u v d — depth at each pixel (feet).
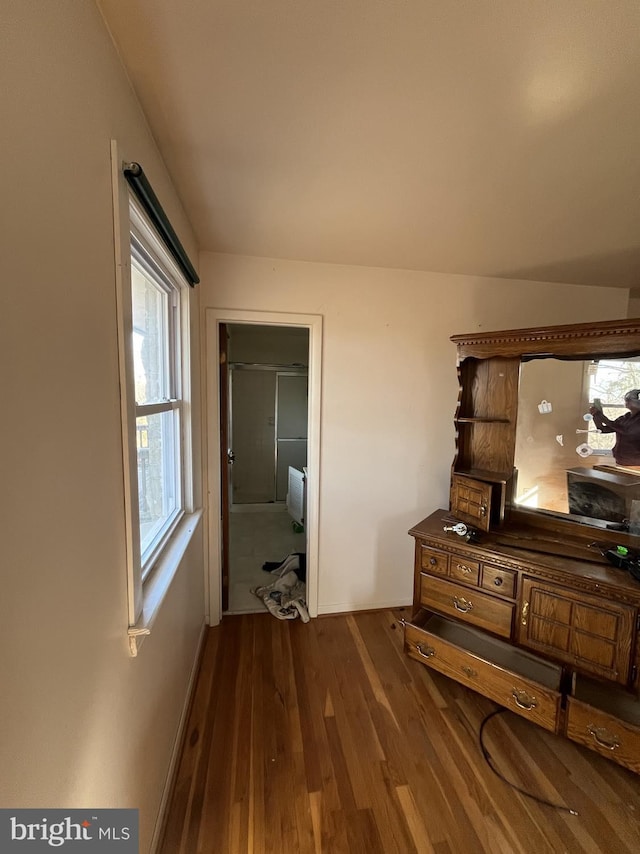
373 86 2.99
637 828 4.09
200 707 5.62
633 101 3.10
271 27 2.51
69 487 2.07
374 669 6.50
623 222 5.48
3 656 1.52
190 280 5.75
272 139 3.71
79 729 2.17
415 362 7.97
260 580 9.42
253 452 15.83
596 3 2.28
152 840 3.65
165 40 2.62
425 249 6.62
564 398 5.95
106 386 2.59
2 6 1.49
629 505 5.42
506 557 5.41
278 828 4.00
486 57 2.69
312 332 7.52
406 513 8.29
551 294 8.45
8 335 1.55
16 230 1.59
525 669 5.73
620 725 4.41
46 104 1.82
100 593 2.48
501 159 3.98
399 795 4.37
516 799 4.36
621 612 4.57
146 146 3.44
